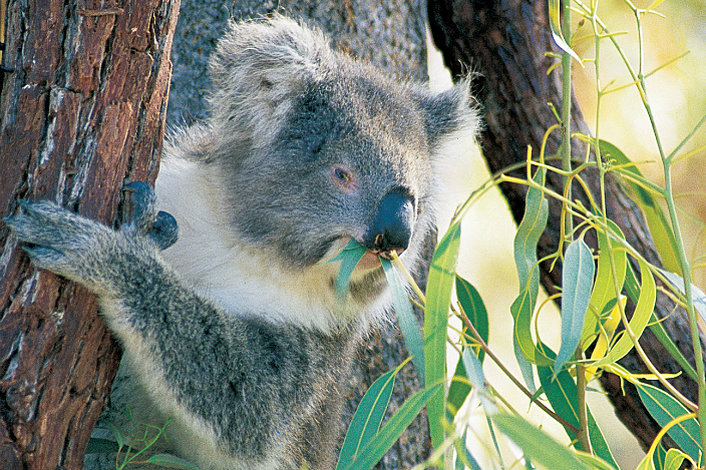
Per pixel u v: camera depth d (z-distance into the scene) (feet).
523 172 30.48
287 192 21.33
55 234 16.28
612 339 20.49
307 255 21.36
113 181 17.01
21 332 16.08
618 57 49.98
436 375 17.07
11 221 16.10
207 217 22.04
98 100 16.60
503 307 50.16
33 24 16.47
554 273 30.53
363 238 20.54
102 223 16.99
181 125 27.50
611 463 20.47
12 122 16.51
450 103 25.53
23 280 16.19
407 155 21.61
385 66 28.78
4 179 16.40
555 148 30.01
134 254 17.40
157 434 21.08
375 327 26.86
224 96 21.98
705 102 51.16
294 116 21.62
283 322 21.65
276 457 21.09
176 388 18.88
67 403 16.74
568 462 14.14
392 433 15.88
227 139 22.17
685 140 19.01
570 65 20.56
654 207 24.57
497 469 17.10
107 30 16.47
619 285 20.47
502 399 18.66
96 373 17.35
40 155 16.38
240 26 23.08
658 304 28.84
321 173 21.18
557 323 52.49
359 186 20.97
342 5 28.09
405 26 29.48
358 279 22.75
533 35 29.73
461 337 19.90
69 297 16.60
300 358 21.86
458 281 23.70
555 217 29.91
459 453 14.73
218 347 19.38
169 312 18.21
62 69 16.40
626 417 29.84
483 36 30.12
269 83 21.75
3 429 15.99
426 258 29.68
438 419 16.75
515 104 30.04
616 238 18.56
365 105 21.90
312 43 22.72
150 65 17.04
